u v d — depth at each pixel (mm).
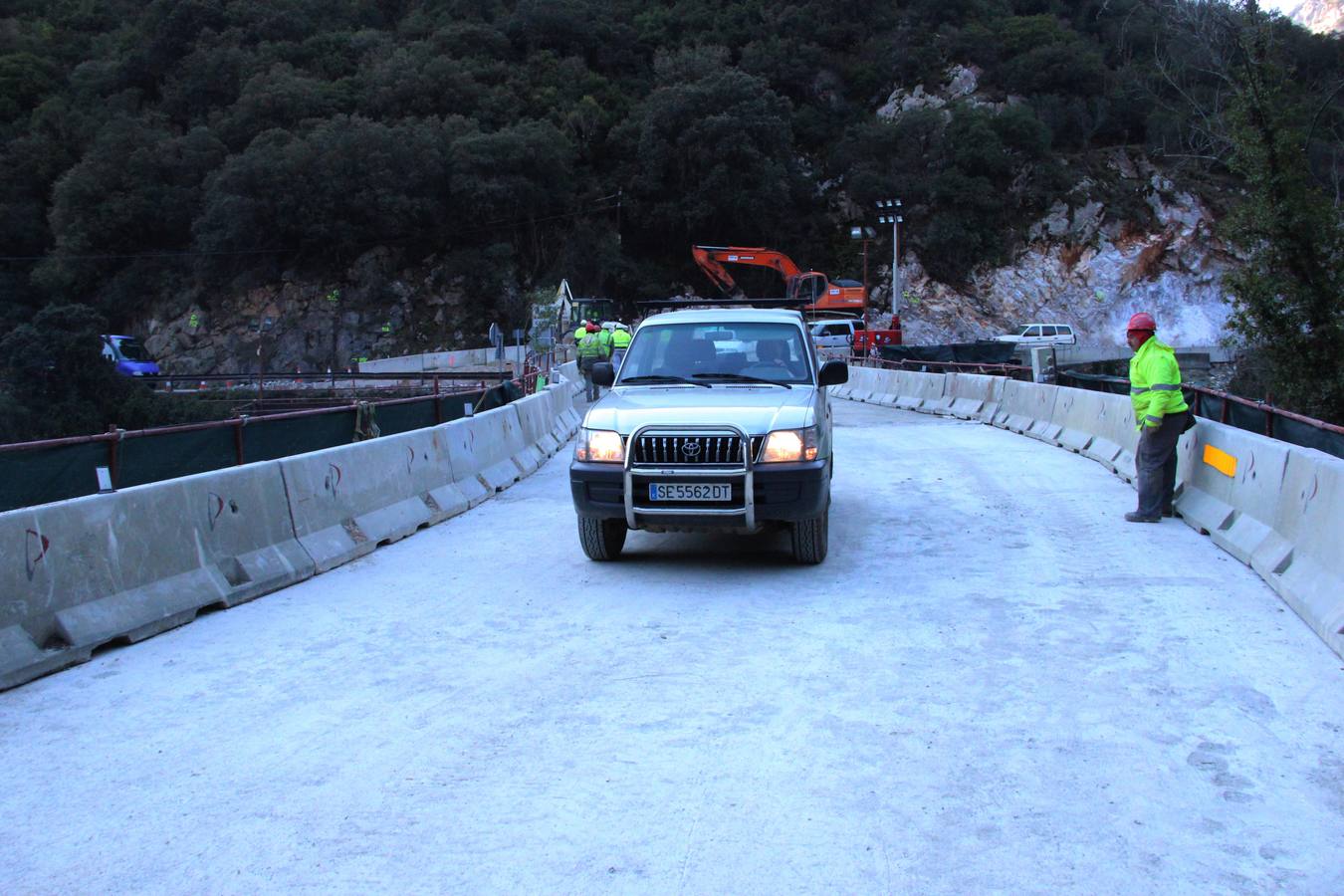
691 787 4172
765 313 9617
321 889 3459
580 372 25016
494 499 12117
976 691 5238
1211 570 7734
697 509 7555
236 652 6195
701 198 71250
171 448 9078
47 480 7738
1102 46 87562
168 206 69938
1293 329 20047
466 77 75250
